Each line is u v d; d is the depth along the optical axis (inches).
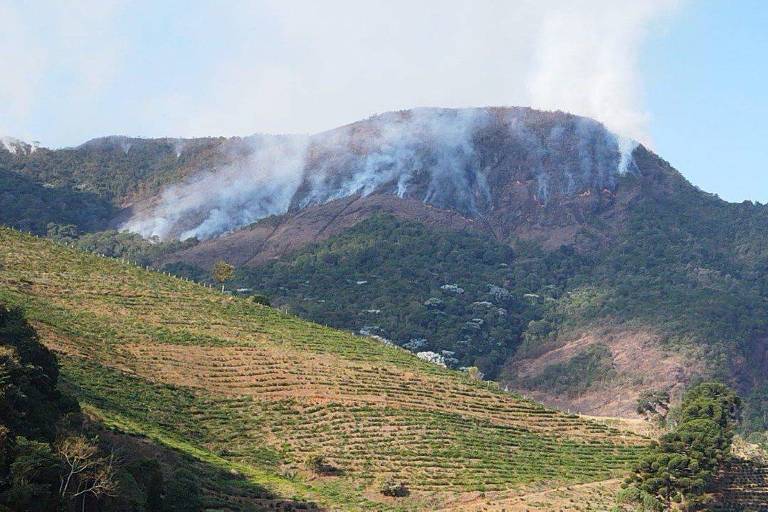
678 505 7219.5
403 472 7130.9
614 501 7047.2
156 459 5949.8
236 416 7775.6
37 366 5418.3
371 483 6884.8
